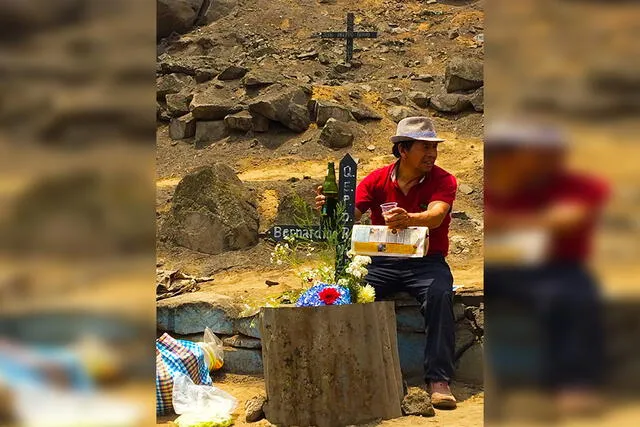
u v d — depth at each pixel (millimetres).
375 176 3785
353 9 20766
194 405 3332
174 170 12438
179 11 20125
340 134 12406
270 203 8602
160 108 14414
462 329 3840
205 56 17406
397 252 3314
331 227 3688
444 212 3504
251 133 13000
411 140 3576
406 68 16562
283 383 3105
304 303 3221
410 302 3822
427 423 3084
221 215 7613
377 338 3158
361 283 3596
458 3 20719
